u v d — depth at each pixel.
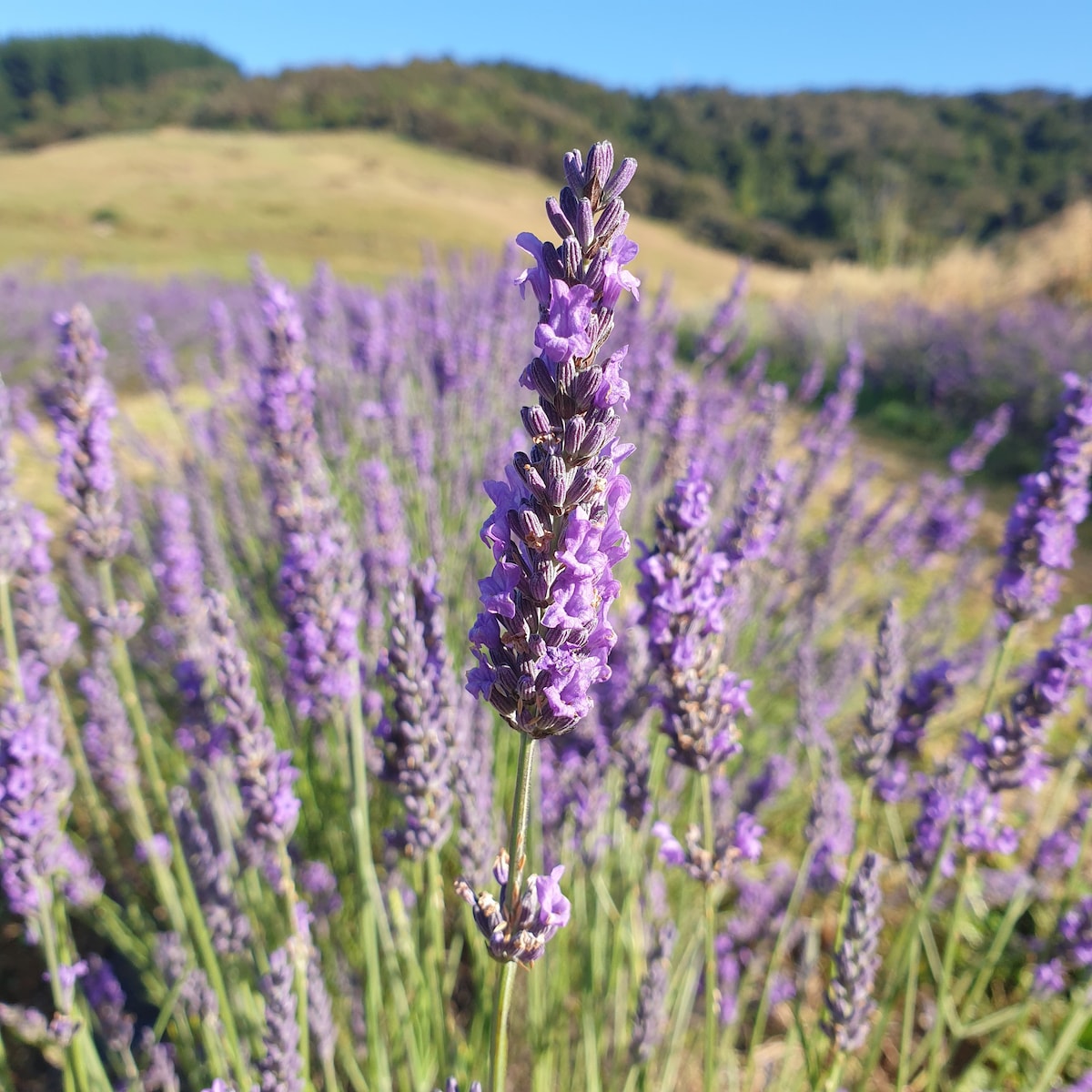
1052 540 2.66
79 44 102.19
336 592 2.85
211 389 7.19
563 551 1.29
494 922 1.48
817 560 4.98
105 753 3.29
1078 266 19.91
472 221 54.50
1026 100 84.69
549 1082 2.93
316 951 2.77
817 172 85.00
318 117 88.81
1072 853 3.47
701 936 2.97
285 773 2.37
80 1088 2.60
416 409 6.16
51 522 7.44
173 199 53.41
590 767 2.67
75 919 4.14
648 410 4.57
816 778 3.21
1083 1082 3.10
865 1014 2.31
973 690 5.48
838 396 5.51
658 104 106.62
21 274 23.97
